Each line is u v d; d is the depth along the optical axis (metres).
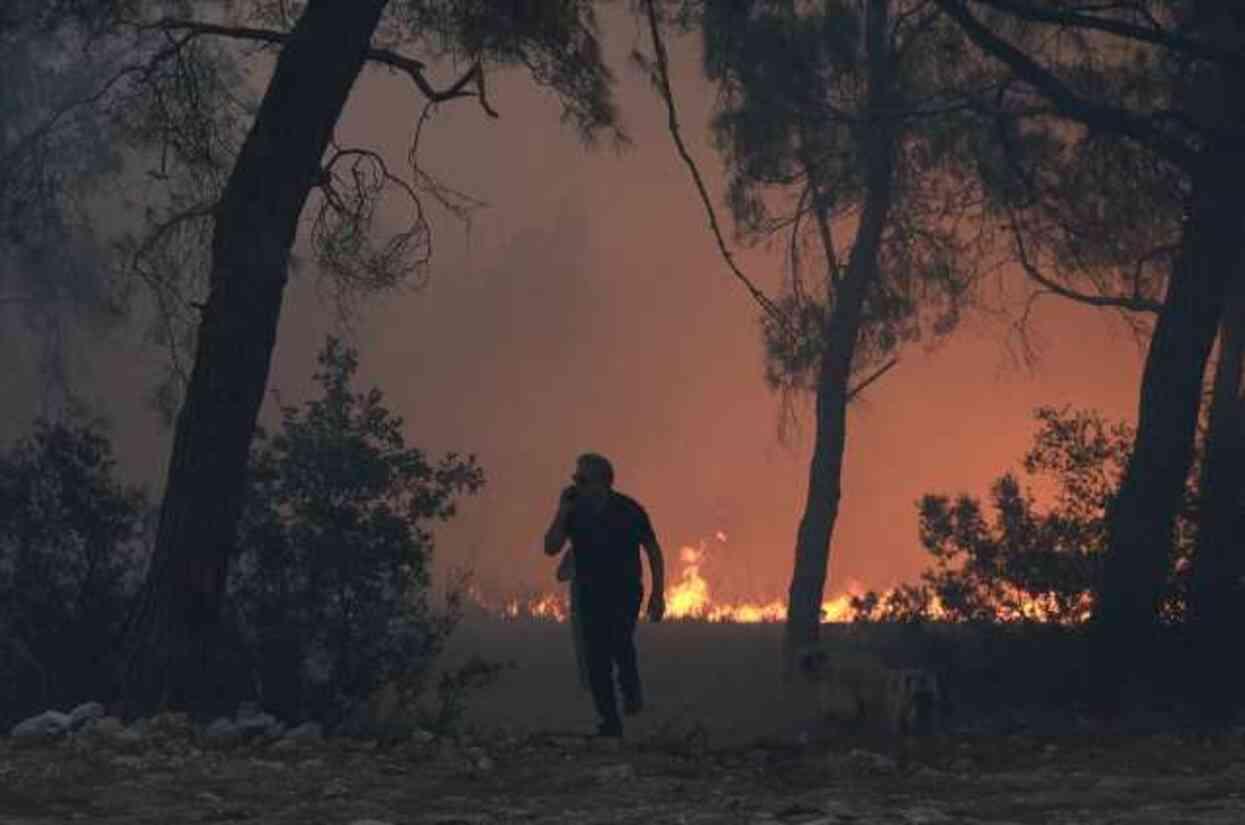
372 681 24.47
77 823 12.51
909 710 24.58
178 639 21.50
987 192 38.19
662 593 19.66
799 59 36.84
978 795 13.78
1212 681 29.42
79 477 25.33
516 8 23.44
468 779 14.70
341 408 26.27
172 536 21.70
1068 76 36.12
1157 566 30.81
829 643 39.34
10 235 29.23
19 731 18.78
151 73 24.58
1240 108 31.56
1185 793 13.62
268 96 22.38
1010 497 33.97
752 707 34.81
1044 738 20.14
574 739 18.11
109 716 20.88
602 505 19.58
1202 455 34.50
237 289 21.97
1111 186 35.59
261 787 14.11
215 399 21.86
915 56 38.72
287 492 25.69
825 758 16.38
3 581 24.66
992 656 32.12
